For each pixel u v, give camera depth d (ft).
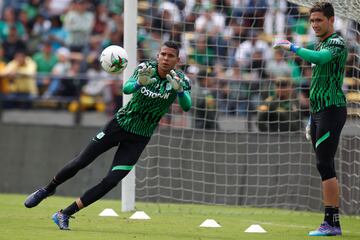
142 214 110.52
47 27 217.36
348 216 124.98
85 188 162.40
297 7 151.12
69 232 87.40
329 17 88.12
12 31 214.28
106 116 189.47
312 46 150.10
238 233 93.40
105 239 81.61
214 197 144.77
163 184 148.25
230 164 143.95
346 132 129.08
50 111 200.13
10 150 173.88
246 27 149.48
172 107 162.30
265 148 141.59
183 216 116.26
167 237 86.17
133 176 120.98
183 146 147.64
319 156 89.97
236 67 163.12
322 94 89.04
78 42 209.56
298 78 141.69
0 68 209.67
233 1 167.94
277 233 94.22
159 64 86.79
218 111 149.48
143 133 89.04
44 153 171.22
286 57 148.36
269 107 141.28
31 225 94.58
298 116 142.31
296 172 138.92
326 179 90.27
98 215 111.86
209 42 165.58
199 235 89.97
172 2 177.37
